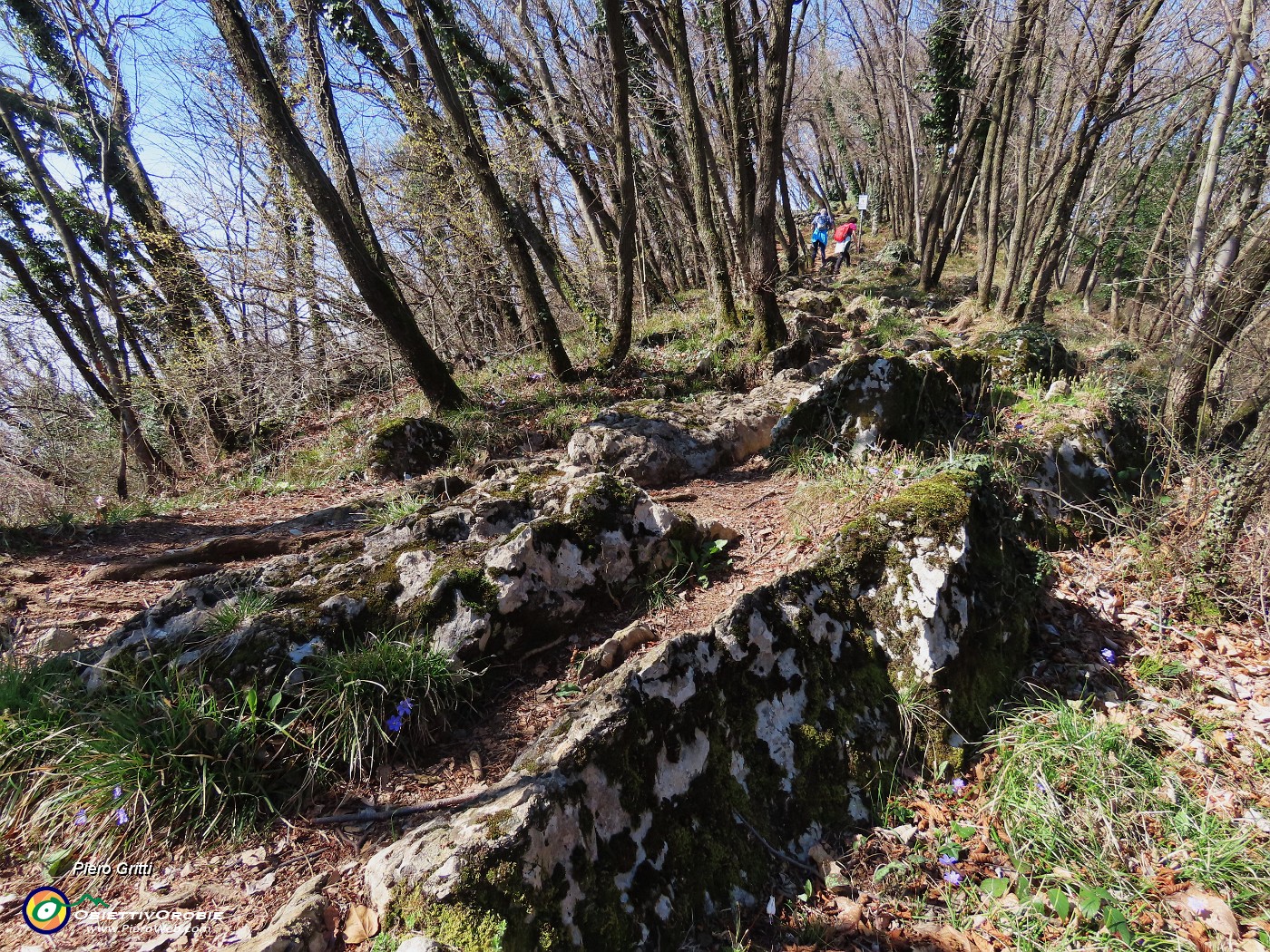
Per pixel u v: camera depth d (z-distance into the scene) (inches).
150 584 162.7
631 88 488.7
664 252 745.0
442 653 112.3
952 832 102.7
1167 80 423.5
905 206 1008.2
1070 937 86.9
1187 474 182.4
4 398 388.5
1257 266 182.7
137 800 87.5
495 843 73.9
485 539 135.7
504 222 321.7
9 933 74.4
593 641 132.3
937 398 229.3
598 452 209.5
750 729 104.9
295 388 357.1
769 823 99.7
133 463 374.6
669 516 152.6
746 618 111.8
